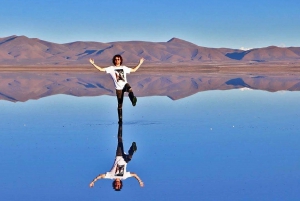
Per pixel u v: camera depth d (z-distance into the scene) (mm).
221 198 6059
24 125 12453
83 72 55125
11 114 14719
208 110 15898
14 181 6891
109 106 17328
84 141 10188
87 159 8391
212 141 10180
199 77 39594
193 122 13086
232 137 10688
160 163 8109
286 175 7250
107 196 6152
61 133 11242
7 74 46094
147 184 6746
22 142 10039
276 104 17875
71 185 6684
